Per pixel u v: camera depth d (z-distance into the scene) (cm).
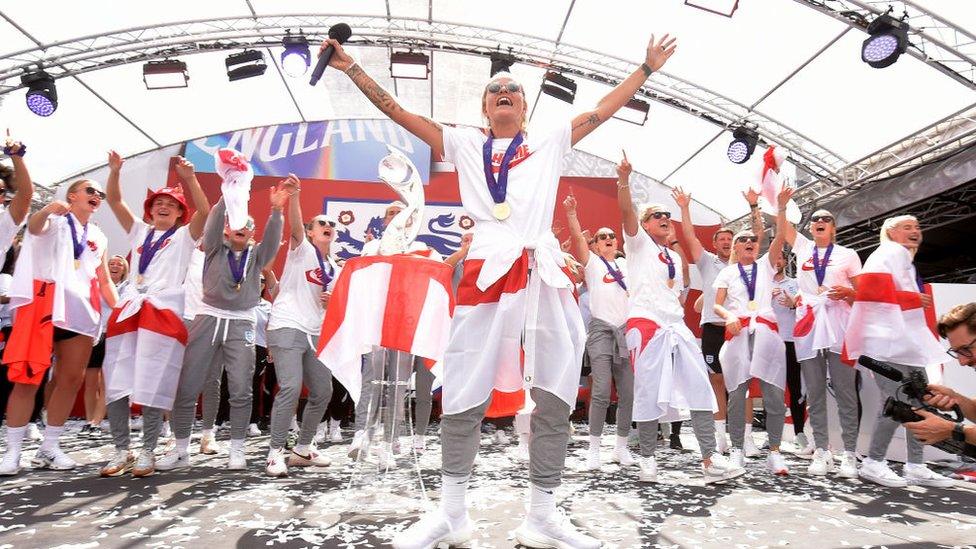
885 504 306
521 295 213
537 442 216
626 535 238
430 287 258
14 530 232
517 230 219
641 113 845
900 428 479
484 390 208
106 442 536
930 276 1113
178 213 391
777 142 838
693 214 1061
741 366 413
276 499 291
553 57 827
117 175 379
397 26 817
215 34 786
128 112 893
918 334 377
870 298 381
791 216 455
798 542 231
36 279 356
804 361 415
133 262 379
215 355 432
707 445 364
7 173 371
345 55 232
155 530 232
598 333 445
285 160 996
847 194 814
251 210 966
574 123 237
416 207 288
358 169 1002
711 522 261
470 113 1016
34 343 349
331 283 401
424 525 207
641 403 363
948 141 662
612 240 461
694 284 977
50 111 757
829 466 405
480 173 227
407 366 315
